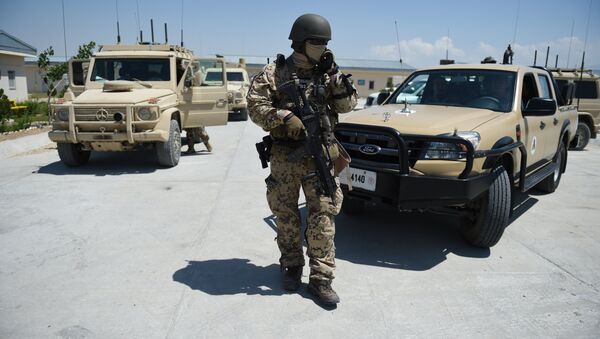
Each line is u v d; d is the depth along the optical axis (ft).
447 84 16.52
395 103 17.11
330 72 9.70
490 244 13.25
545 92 18.62
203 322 9.33
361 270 11.96
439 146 12.03
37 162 26.37
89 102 22.67
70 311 9.68
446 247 13.71
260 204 17.85
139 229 14.83
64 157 24.03
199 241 13.85
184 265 12.09
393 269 12.06
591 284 11.39
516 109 14.80
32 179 21.70
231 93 50.90
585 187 22.41
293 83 9.38
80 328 9.04
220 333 8.95
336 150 9.93
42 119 45.68
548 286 11.23
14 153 29.40
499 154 12.55
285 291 10.69
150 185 20.67
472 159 11.49
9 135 33.65
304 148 9.51
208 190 19.92
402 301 10.35
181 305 9.98
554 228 15.76
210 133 41.04
